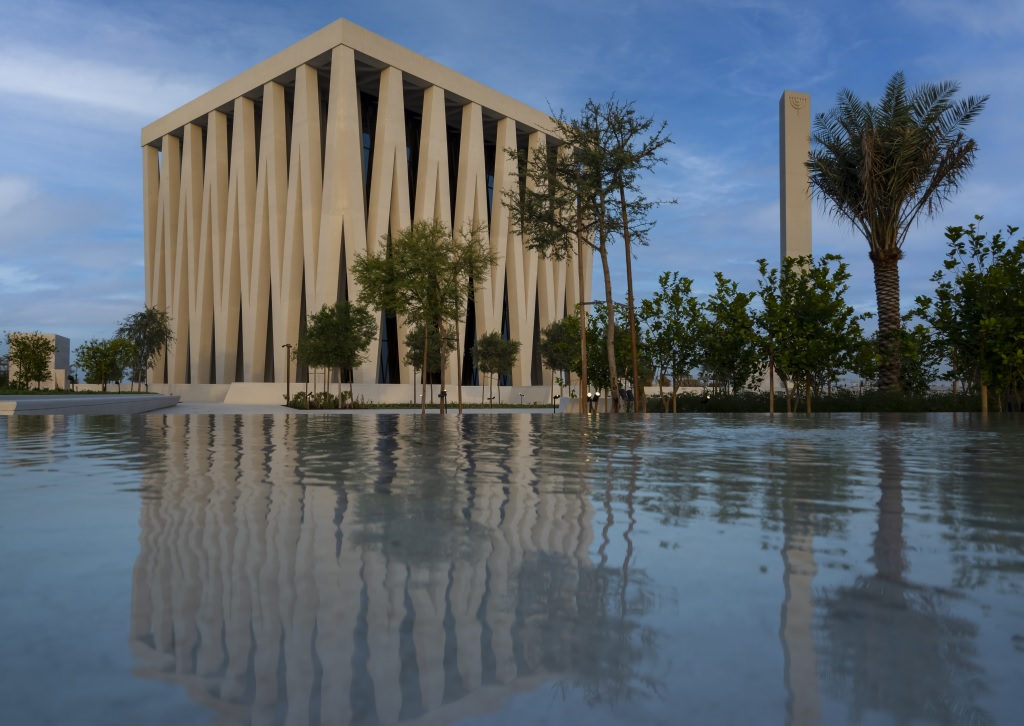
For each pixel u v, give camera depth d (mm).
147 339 55250
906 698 1217
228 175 56594
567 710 1164
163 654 1429
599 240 21656
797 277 19000
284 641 1505
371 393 44906
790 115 27016
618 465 5371
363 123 53594
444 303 28688
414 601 1808
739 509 3295
